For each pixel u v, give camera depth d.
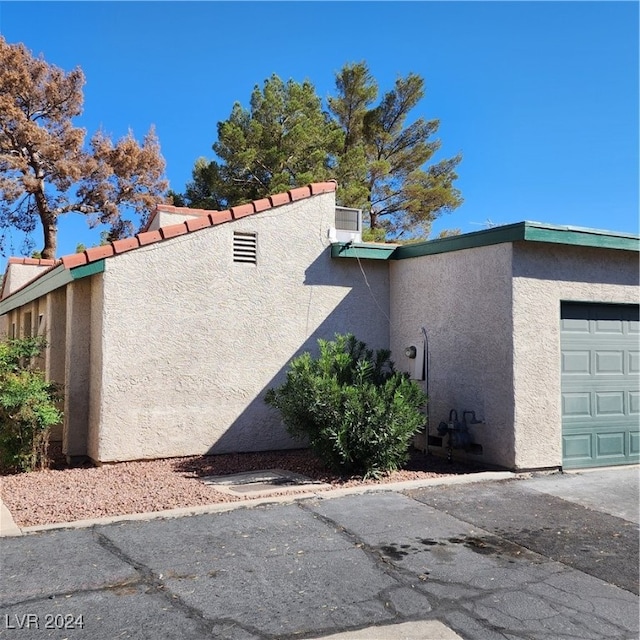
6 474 8.31
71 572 4.75
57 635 3.81
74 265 8.49
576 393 8.75
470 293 8.96
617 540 5.68
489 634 3.92
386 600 4.37
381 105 29.14
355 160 26.34
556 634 3.94
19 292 13.61
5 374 8.64
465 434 8.77
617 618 4.17
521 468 8.12
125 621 4.00
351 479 7.82
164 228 9.07
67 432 9.20
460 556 5.23
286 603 4.29
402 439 7.80
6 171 29.02
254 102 26.94
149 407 8.90
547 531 5.91
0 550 5.20
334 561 5.05
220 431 9.36
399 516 6.29
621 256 9.16
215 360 9.34
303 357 8.30
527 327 8.28
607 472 8.45
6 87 29.44
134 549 5.24
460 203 29.59
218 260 9.44
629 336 9.28
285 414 8.20
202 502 6.64
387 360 9.21
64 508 6.38
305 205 10.18
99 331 8.80
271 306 9.78
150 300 8.94
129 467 8.51
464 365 9.02
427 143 29.73
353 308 10.45
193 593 4.41
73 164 30.11
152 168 33.84
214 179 26.56
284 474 8.18
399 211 29.14
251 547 5.33
